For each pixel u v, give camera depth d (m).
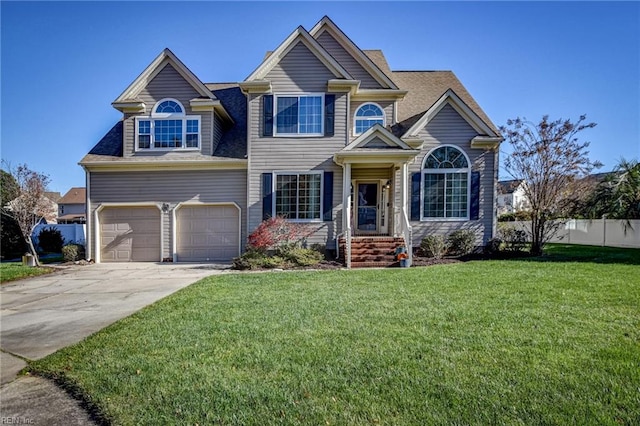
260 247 12.79
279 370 3.55
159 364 3.79
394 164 13.43
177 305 6.39
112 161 14.27
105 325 5.70
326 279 8.89
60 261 15.78
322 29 15.27
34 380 3.66
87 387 3.33
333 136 13.92
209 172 14.50
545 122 13.50
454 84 17.39
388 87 14.86
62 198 49.50
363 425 2.61
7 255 17.80
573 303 5.89
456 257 12.99
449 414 2.72
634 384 3.13
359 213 15.34
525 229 18.38
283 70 14.02
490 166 14.13
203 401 3.00
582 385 3.12
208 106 14.41
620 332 4.46
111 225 14.68
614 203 17.05
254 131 14.00
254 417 2.75
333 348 4.09
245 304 6.35
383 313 5.53
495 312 5.46
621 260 11.21
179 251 14.61
